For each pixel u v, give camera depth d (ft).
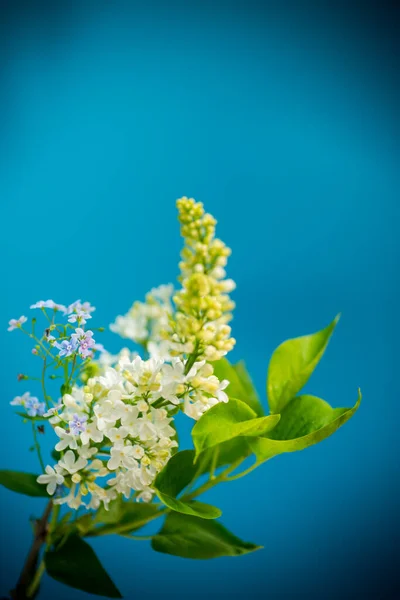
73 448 1.40
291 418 1.53
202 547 1.54
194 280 1.34
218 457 1.62
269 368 1.60
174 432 1.40
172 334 1.39
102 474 1.42
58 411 1.43
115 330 1.88
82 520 1.55
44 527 1.56
